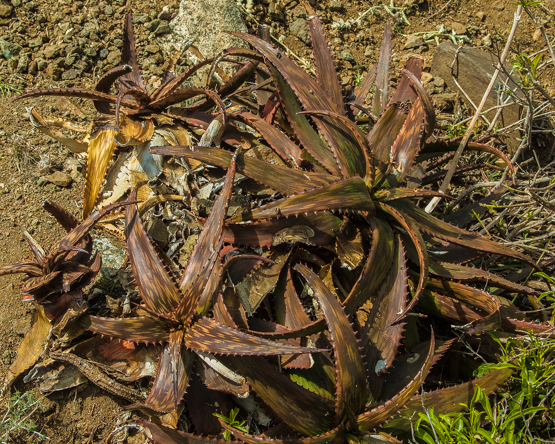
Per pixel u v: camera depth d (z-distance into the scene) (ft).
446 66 5.68
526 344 3.97
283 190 3.85
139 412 3.86
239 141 4.23
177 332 3.60
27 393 3.79
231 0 5.49
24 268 3.66
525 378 3.72
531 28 6.20
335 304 3.51
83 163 4.75
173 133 4.21
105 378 3.73
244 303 3.73
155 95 4.21
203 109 4.52
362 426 3.51
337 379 3.43
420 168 4.42
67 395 3.87
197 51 4.71
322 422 3.54
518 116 5.25
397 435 3.65
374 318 3.74
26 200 4.53
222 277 3.67
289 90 4.14
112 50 5.36
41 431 3.80
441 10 6.36
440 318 4.22
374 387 3.66
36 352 3.80
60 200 4.58
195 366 3.62
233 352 3.35
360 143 3.89
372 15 6.23
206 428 3.65
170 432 3.39
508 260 4.70
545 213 4.76
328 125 4.02
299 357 3.63
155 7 5.64
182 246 4.10
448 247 4.25
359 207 3.79
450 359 4.13
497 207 4.58
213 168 4.17
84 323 3.63
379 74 4.61
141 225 3.69
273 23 5.91
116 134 3.99
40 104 4.95
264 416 3.72
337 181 3.75
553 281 4.03
